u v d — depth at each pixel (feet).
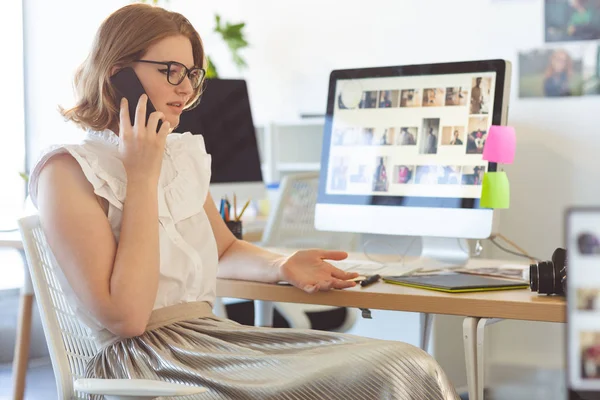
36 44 17.11
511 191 12.17
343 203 6.77
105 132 5.10
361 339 4.50
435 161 6.37
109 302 4.47
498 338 11.96
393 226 6.50
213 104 9.53
